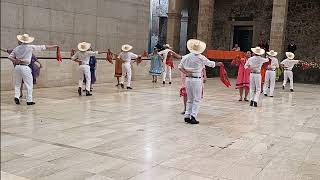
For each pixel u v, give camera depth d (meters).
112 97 10.88
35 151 4.91
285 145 5.88
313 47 24.02
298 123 7.94
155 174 4.22
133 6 14.69
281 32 20.11
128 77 13.37
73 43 12.80
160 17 29.00
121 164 4.54
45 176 3.99
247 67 10.34
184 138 6.07
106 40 13.98
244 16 26.53
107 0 12.90
